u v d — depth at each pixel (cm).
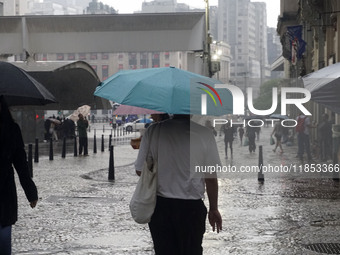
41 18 4209
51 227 937
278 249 778
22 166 503
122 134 6350
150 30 4219
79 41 4275
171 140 454
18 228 928
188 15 4159
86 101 4644
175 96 455
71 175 1834
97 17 4222
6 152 484
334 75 1150
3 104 495
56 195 1336
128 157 2764
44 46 4281
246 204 1195
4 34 4216
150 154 459
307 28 3844
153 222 456
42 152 3147
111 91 474
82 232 897
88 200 1255
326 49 2931
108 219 1013
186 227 452
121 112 1686
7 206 481
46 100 580
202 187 459
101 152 3167
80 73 4222
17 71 555
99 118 12900
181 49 4200
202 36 4175
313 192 1388
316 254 747
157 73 475
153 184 452
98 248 784
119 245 802
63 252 757
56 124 4769
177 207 451
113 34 4241
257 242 823
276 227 940
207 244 808
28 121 4250
